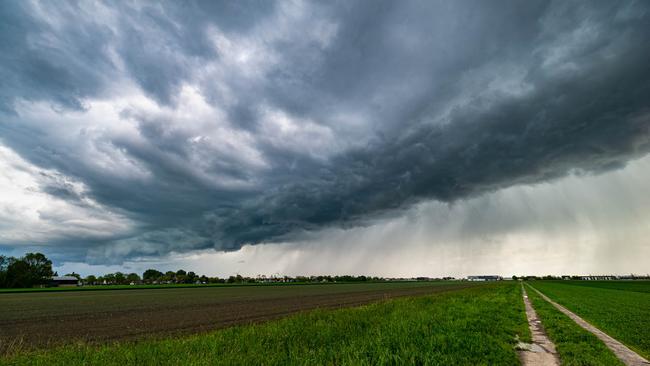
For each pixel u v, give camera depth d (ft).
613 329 63.00
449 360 34.86
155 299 179.63
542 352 43.42
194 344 43.37
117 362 36.63
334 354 35.35
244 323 82.17
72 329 77.10
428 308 86.84
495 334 51.75
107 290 297.74
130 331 72.64
